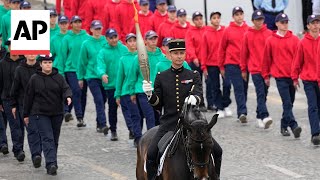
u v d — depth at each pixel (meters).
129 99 31.09
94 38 34.16
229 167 28.12
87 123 35.91
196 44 36.78
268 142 31.50
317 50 30.31
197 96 20.02
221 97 36.41
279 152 29.97
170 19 38.34
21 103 29.33
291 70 31.27
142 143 22.12
